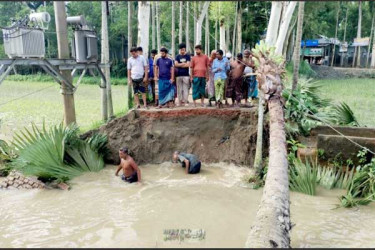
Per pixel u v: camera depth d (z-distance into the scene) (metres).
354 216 6.12
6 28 7.95
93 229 5.55
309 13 24.73
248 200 6.79
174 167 9.04
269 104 6.19
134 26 26.70
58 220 5.92
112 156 9.20
